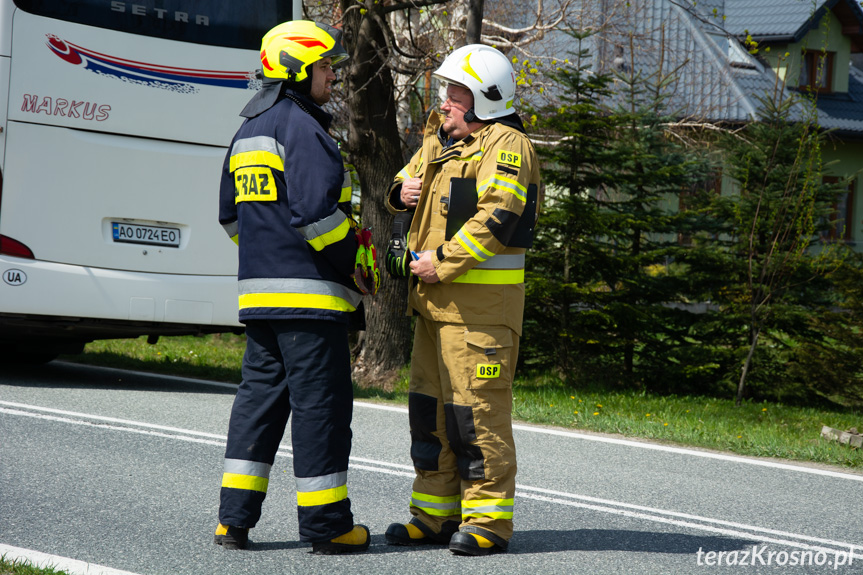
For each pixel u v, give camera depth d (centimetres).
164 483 759
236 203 602
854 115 4078
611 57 2886
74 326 1147
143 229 1172
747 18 4053
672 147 2005
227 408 1121
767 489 884
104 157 1148
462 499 611
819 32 3966
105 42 1147
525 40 2142
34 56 1109
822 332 1811
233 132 1223
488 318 601
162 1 1180
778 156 1811
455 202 600
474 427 599
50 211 1121
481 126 612
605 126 1753
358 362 1653
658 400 1614
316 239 565
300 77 596
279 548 600
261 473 596
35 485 727
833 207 1869
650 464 973
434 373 629
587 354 1828
